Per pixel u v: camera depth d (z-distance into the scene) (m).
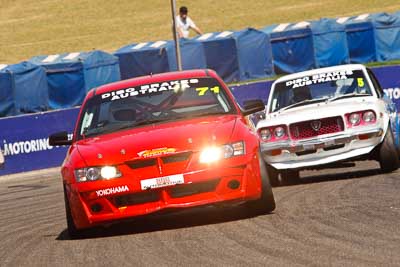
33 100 111.81
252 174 27.89
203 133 28.08
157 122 30.36
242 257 22.05
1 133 64.50
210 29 193.00
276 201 32.81
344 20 122.06
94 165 27.78
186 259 22.47
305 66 120.56
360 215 27.08
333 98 41.25
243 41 119.19
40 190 51.53
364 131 38.50
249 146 28.08
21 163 65.00
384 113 39.41
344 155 38.69
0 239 30.72
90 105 31.98
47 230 31.73
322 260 20.83
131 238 27.19
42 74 112.12
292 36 120.06
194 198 27.39
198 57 118.06
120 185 27.39
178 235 26.59
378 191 32.66
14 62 178.00
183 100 31.17
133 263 22.70
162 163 27.42
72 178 28.00
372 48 120.81
